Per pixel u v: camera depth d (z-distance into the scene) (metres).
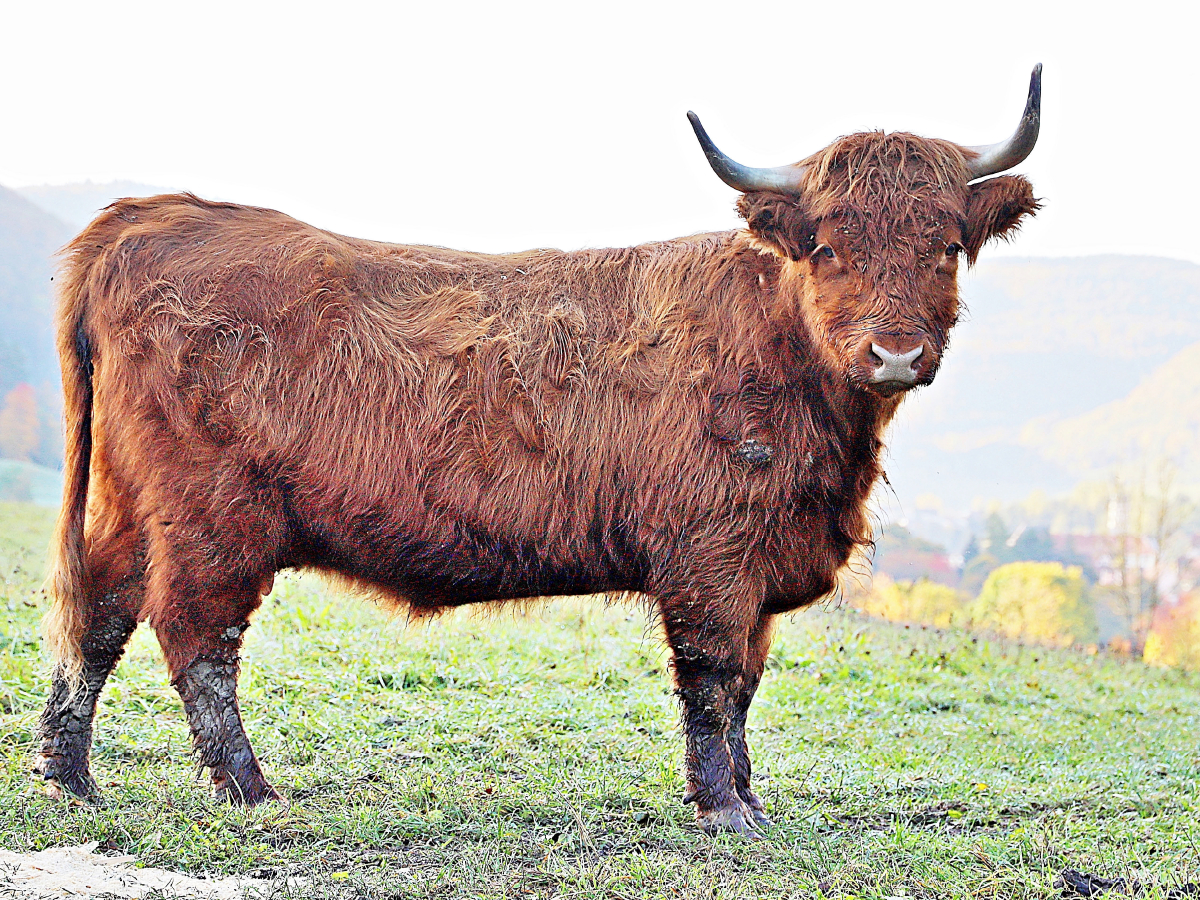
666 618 7.00
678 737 9.12
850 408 6.96
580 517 6.96
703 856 6.27
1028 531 69.38
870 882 5.85
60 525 6.88
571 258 7.45
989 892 5.80
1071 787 8.45
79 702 6.90
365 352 6.86
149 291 6.80
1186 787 8.75
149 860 5.67
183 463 6.69
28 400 104.50
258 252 6.95
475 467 6.86
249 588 6.81
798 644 14.30
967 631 19.80
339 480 6.79
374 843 6.19
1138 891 5.88
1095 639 47.22
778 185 6.74
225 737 6.71
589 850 6.23
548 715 9.36
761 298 7.02
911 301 6.37
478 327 7.02
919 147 6.68
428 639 11.42
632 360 7.03
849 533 7.21
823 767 8.77
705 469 6.85
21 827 6.04
